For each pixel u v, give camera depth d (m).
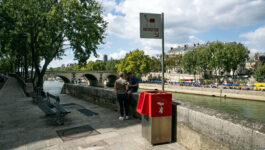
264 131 2.07
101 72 80.75
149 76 87.31
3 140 4.07
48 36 13.90
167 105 3.61
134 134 4.21
